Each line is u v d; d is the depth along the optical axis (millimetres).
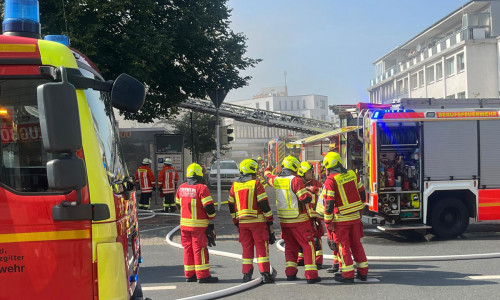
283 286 7250
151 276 7992
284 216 7473
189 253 7594
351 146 12859
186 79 19453
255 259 9320
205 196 7363
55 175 2814
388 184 11164
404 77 57375
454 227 11258
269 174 14570
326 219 7332
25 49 3211
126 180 3953
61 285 3064
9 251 3039
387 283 7273
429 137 11266
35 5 3711
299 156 26219
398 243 10914
